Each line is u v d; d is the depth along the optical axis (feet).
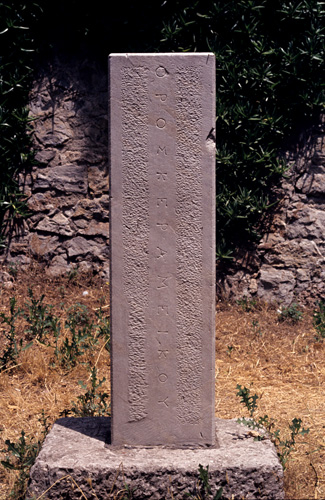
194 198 10.07
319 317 20.42
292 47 22.06
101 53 22.48
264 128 22.29
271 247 22.67
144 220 10.09
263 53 21.91
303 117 22.59
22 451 10.52
